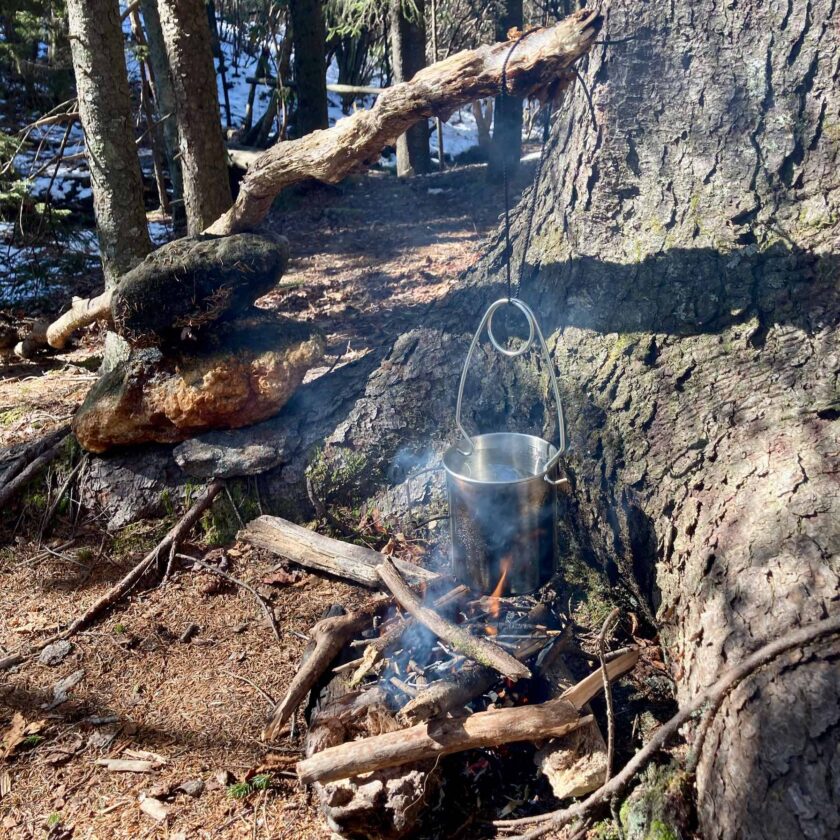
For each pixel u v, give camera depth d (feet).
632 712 8.62
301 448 12.21
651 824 6.76
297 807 8.04
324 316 19.97
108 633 10.68
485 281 12.51
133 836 7.76
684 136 10.66
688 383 9.66
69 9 14.35
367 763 7.51
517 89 8.69
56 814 8.05
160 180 34.19
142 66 32.22
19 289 24.22
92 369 18.72
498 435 9.46
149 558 11.71
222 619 10.85
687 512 8.64
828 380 8.79
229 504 12.21
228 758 8.65
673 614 8.58
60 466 12.90
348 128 10.16
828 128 9.98
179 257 11.42
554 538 8.89
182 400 11.94
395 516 11.89
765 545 7.53
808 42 9.99
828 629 6.28
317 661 8.98
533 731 7.72
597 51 10.98
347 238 28.81
